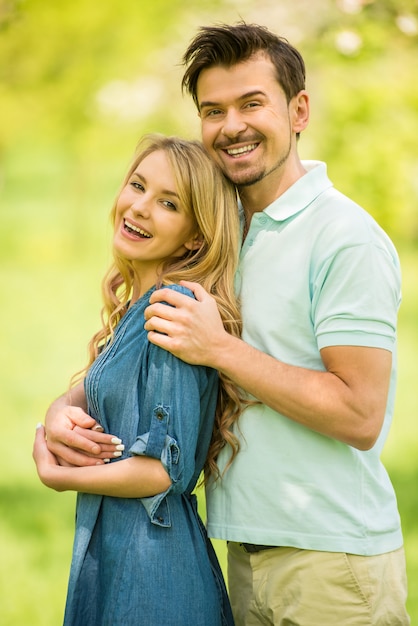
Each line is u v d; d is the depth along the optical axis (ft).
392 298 9.07
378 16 20.90
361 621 9.11
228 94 9.52
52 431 9.55
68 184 98.68
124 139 56.44
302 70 9.94
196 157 9.72
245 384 8.92
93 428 9.54
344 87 25.76
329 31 22.56
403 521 19.40
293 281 9.29
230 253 9.75
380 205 27.32
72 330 45.03
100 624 9.24
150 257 9.87
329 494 9.06
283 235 9.51
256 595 9.52
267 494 9.18
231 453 9.48
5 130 51.52
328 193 9.52
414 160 27.09
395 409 30.22
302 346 9.25
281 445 9.18
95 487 9.12
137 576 9.01
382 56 23.53
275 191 9.82
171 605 9.00
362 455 9.34
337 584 9.07
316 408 8.78
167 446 8.89
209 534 9.55
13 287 57.88
